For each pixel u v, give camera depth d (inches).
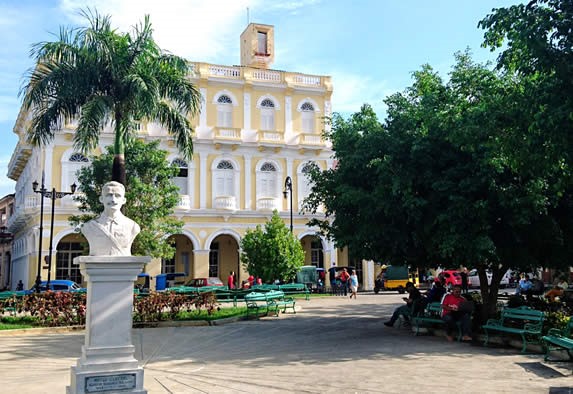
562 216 490.3
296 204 1409.9
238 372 348.8
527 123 375.9
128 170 943.7
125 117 622.2
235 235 1352.1
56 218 1195.3
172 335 537.0
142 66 623.8
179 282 1333.7
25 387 309.6
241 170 1376.7
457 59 529.7
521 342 427.2
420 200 468.1
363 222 534.9
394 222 512.4
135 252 919.7
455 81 502.9
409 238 517.3
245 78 1387.8
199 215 1323.8
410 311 566.3
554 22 350.0
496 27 391.5
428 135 489.7
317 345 465.7
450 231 460.4
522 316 432.8
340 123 598.2
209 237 1330.0
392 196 491.5
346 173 546.6
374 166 515.5
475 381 315.9
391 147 494.0
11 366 377.1
